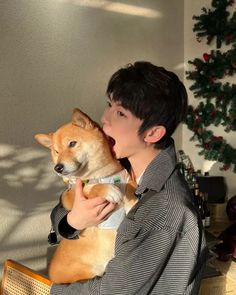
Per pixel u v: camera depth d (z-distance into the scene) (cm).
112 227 105
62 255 113
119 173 109
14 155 204
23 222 212
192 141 269
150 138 97
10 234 208
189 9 266
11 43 197
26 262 215
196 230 91
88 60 228
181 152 256
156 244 87
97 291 92
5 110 199
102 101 237
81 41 223
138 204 94
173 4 264
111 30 236
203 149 258
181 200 91
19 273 144
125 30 243
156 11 256
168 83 96
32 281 137
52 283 116
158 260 87
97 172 107
